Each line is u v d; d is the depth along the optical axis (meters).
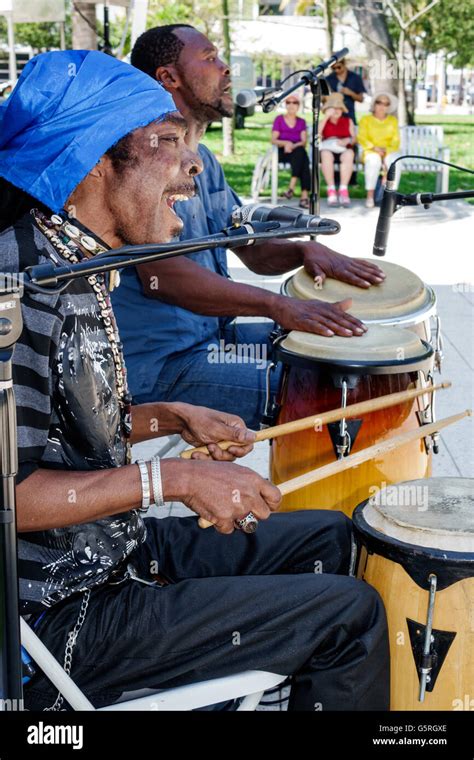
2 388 1.20
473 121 21.11
